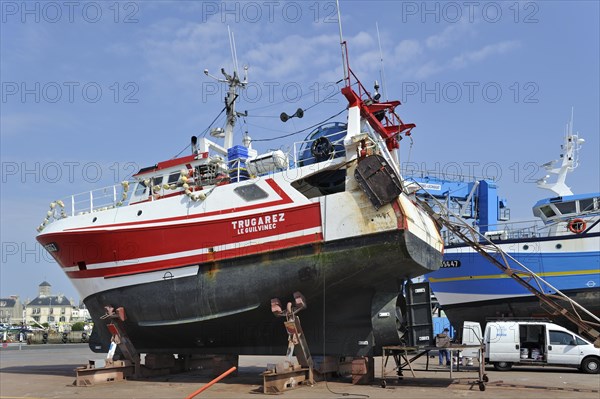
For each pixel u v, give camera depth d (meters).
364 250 11.54
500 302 20.48
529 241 20.12
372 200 11.51
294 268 12.02
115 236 13.76
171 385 12.83
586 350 15.82
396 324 12.29
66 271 14.98
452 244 21.61
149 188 15.02
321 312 12.72
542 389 11.63
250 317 12.80
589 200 22.02
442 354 19.05
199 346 13.97
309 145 13.42
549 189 24.33
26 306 133.62
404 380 13.13
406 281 13.04
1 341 42.31
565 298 13.95
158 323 13.54
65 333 41.75
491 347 16.67
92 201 15.39
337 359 13.23
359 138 11.85
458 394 10.79
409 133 15.07
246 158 14.38
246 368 18.03
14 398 11.20
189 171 14.59
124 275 13.68
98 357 24.14
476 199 30.14
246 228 12.49
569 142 24.30
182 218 13.21
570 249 19.42
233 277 12.52
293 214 12.14
